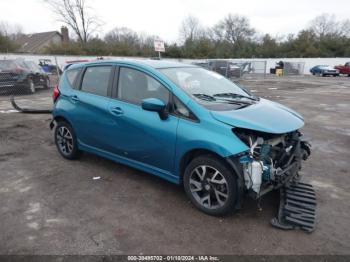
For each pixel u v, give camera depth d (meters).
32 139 6.55
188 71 4.36
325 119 9.14
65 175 4.59
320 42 55.06
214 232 3.18
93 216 3.45
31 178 4.48
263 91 17.17
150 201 3.82
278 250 2.92
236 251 2.90
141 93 4.02
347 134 7.36
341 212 3.65
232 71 24.19
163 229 3.22
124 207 3.67
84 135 4.79
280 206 3.57
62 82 5.21
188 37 63.81
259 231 3.21
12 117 8.80
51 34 56.34
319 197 4.03
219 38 71.69
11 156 5.44
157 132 3.73
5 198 3.85
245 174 3.21
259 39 69.75
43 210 3.57
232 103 3.78
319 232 3.22
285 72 37.41
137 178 4.50
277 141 3.61
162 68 4.12
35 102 11.60
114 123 4.21
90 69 4.77
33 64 15.62
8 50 40.81
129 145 4.11
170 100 3.70
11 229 3.18
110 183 4.32
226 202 3.32
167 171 3.83
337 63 42.28
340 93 16.23
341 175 4.80
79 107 4.73
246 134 3.30
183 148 3.52
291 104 12.05
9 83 13.21
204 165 3.43
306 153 4.17
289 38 60.28
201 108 3.47
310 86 20.84
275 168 3.44
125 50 46.91
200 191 3.61
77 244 2.95
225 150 3.16
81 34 50.34
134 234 3.13
